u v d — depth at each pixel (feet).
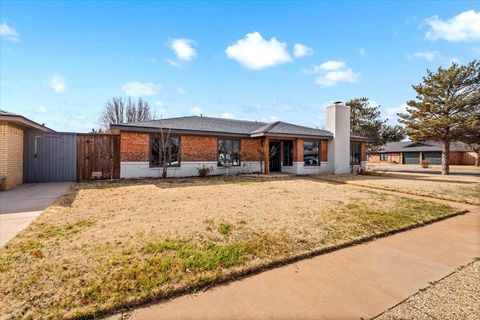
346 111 62.49
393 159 146.72
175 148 47.62
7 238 13.66
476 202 27.86
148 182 38.52
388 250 13.88
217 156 52.03
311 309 8.38
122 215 18.89
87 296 8.48
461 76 61.98
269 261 11.66
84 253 11.81
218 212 20.12
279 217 19.06
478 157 107.96
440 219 20.75
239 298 8.95
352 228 16.97
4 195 26.78
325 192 31.50
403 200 27.22
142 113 123.75
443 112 65.67
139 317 7.77
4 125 30.30
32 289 8.79
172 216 18.76
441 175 62.69
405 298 9.17
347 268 11.55
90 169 40.75
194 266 10.85
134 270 10.20
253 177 47.83
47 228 15.47
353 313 8.22
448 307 8.63
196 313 8.03
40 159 37.88
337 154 60.70
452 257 13.04
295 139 56.90
